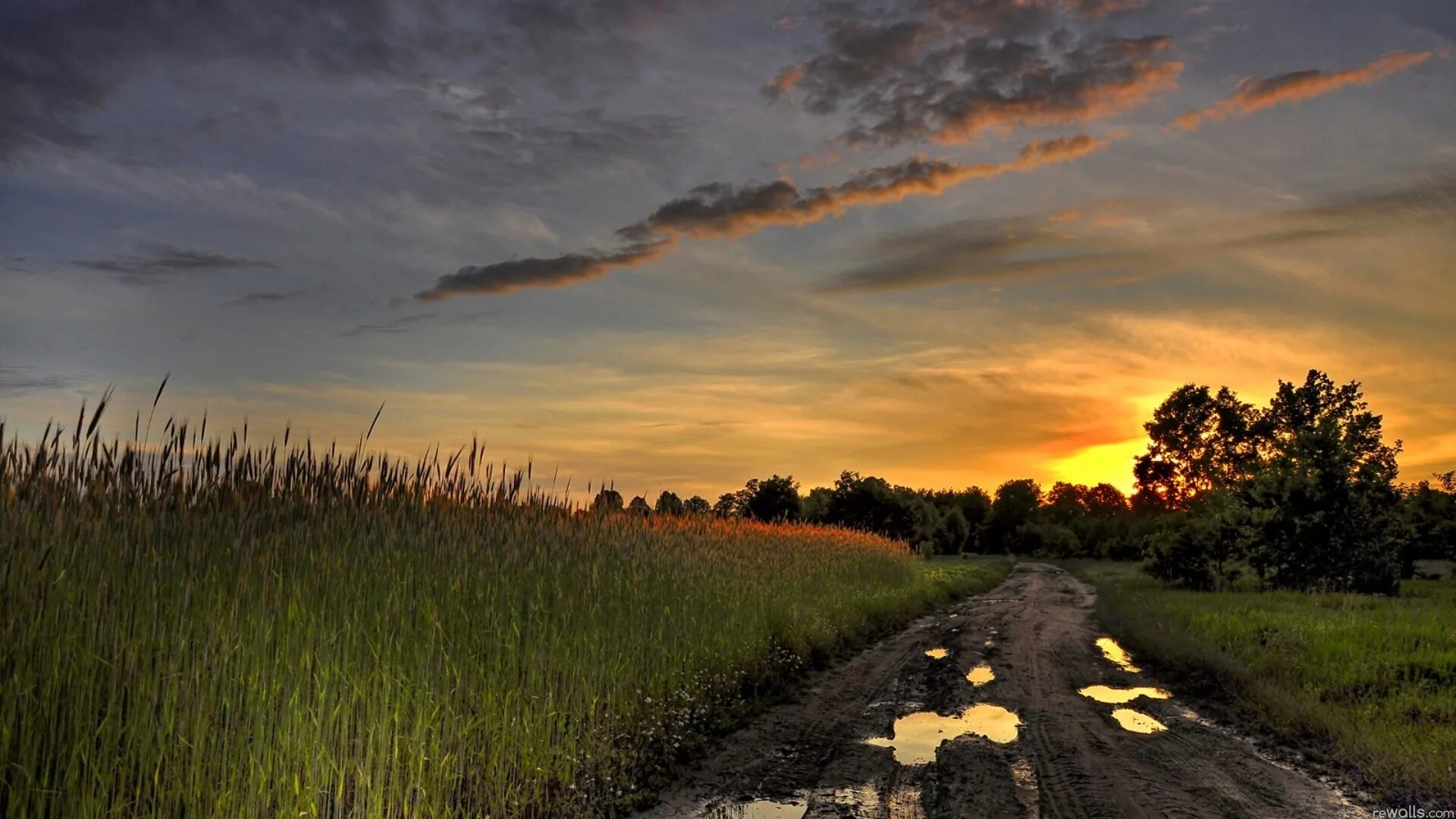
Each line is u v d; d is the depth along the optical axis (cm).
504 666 783
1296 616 1834
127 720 501
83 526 573
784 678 1254
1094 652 1627
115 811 463
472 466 1035
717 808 703
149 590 554
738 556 1652
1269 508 3092
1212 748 902
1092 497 14675
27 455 605
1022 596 3128
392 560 784
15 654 476
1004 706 1107
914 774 801
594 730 776
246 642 571
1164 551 3425
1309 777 802
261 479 779
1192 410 7662
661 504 1916
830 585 1941
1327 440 3073
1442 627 1557
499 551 945
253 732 539
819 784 771
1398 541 3053
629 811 693
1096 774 796
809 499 7412
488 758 679
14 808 445
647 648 997
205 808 497
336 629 642
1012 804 715
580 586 995
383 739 579
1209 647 1427
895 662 1456
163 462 691
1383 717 975
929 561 6538
